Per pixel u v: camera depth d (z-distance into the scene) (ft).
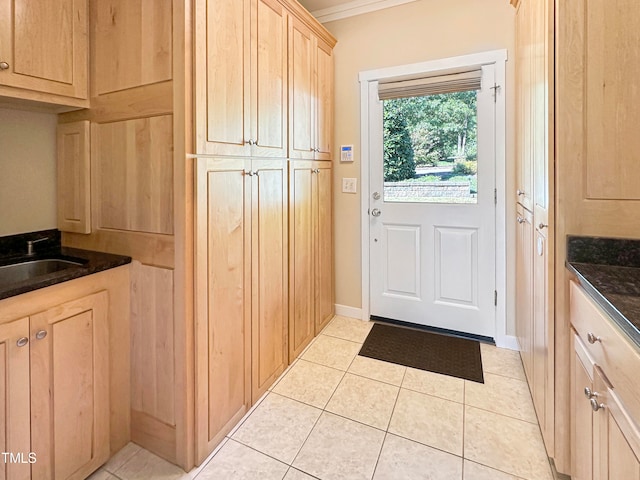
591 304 3.50
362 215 9.58
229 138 5.27
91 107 5.34
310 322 8.43
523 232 6.82
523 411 5.98
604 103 4.04
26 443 3.95
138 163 4.93
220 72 5.03
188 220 4.62
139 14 4.76
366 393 6.52
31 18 4.63
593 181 4.13
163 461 4.99
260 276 6.26
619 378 2.81
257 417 5.87
